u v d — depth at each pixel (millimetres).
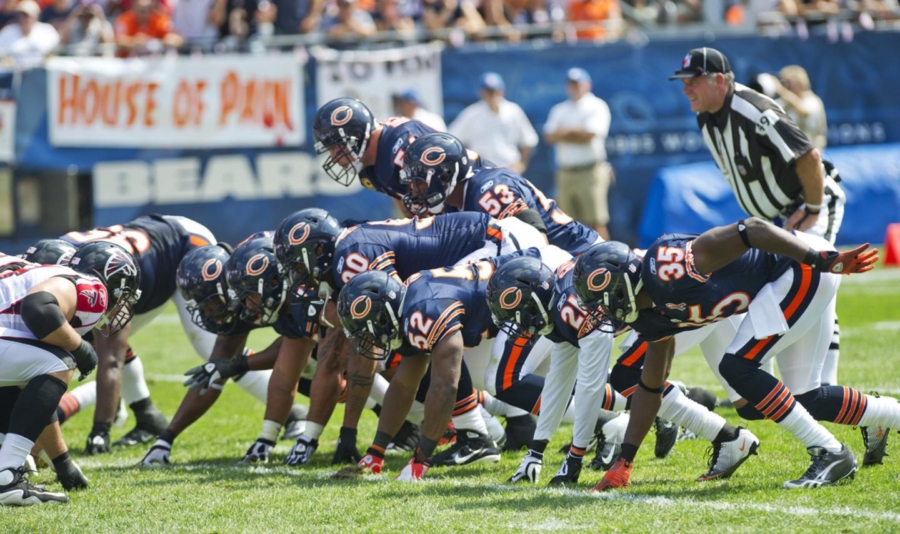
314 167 46406
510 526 14398
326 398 20234
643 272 15297
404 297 17172
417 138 21000
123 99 45281
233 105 45906
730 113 19797
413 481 17484
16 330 16453
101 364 21672
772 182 19766
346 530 14617
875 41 49625
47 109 44781
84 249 17469
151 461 20516
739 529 13820
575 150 44469
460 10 48750
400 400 18266
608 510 15047
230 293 19312
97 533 14969
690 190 46938
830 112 49562
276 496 16828
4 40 46625
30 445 16594
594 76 47656
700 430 17125
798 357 17500
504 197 20000
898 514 14250
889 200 49094
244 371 20906
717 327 18906
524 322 16594
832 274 16250
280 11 48781
